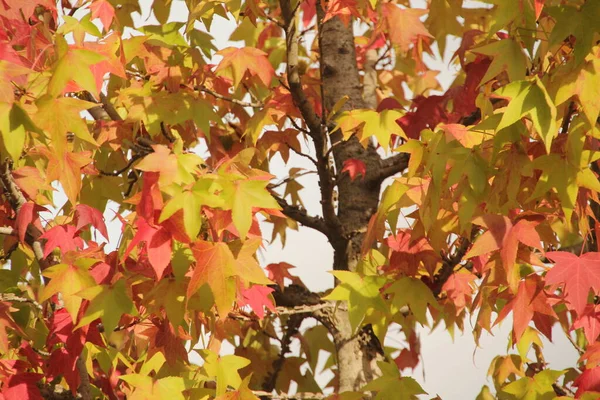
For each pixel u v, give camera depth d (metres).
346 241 6.80
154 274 4.30
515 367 7.11
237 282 4.22
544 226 4.77
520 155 4.26
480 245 4.06
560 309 5.68
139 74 6.69
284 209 6.87
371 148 7.41
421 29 6.91
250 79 6.87
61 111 4.11
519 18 4.40
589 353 4.91
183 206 3.85
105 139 6.30
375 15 7.20
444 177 4.58
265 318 7.10
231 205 3.90
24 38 4.88
